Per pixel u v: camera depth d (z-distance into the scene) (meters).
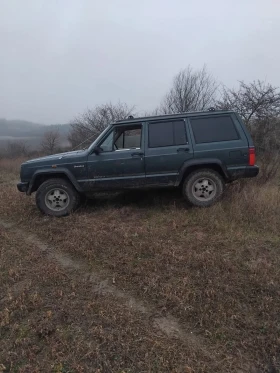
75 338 2.61
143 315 2.88
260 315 2.79
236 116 5.39
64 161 5.62
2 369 2.33
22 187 5.86
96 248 4.30
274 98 10.06
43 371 2.29
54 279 3.59
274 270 3.45
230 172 5.31
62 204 5.84
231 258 3.78
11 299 3.18
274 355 2.38
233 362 2.32
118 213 5.63
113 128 5.56
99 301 3.12
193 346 2.49
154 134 5.47
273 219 4.79
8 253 4.38
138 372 2.26
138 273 3.56
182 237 4.46
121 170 5.50
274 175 7.15
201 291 3.13
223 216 4.99
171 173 5.42
